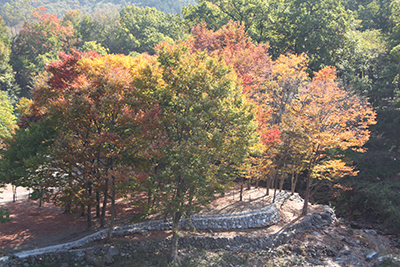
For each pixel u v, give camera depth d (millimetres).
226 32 40562
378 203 33875
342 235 28125
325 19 51375
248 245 24750
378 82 44094
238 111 20422
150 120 19453
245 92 28453
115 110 20812
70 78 24750
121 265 20938
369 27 65250
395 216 31609
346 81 41969
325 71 36250
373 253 24594
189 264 21531
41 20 103750
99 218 26844
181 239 24078
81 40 93062
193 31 40844
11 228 24031
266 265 22484
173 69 20641
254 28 55094
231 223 26656
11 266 18844
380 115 42844
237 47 36812
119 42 87688
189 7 64188
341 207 36281
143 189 20562
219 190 22547
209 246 24344
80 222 26109
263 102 31875
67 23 106250
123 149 21812
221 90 19922
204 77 20312
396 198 33938
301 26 51688
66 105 20797
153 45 82875
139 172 20281
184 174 19672
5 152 24078
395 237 29312
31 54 86438
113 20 100250
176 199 20875
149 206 21500
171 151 20203
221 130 21234
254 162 28219
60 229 24422
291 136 28984
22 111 31750
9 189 36656
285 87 33125
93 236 22672
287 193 36031
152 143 20156
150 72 20797
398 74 41156
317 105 29172
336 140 27250
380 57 45656
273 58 53156
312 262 23328
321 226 29703
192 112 19938
